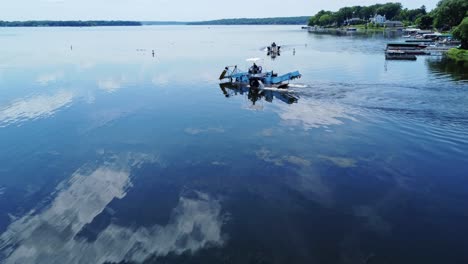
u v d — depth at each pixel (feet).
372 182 52.95
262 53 259.60
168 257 37.73
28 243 41.19
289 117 86.53
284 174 56.29
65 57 238.89
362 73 147.64
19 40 455.22
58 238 41.93
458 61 186.70
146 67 186.09
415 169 56.44
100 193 52.08
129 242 40.60
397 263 36.19
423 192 49.73
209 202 48.70
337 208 46.42
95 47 333.62
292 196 49.67
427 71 149.79
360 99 99.40
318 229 42.06
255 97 110.63
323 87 117.08
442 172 55.16
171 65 194.08
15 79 148.77
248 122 83.66
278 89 118.21
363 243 39.34
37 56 245.65
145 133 77.30
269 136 73.41
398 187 51.31
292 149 66.08
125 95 116.26
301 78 137.90
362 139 69.67
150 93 119.24
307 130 76.33
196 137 74.08
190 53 265.95
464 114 81.76
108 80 146.00
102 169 59.77
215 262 36.78
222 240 40.42
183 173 57.57
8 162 63.41
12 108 100.17
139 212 46.75
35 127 82.79
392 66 169.37
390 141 67.97
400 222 43.09
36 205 49.44
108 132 78.48
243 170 58.13
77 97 113.50
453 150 62.80
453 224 42.39
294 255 37.63
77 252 39.27
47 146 70.59
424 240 39.68
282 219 44.27
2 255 39.34
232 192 51.24
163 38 510.99
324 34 559.79
